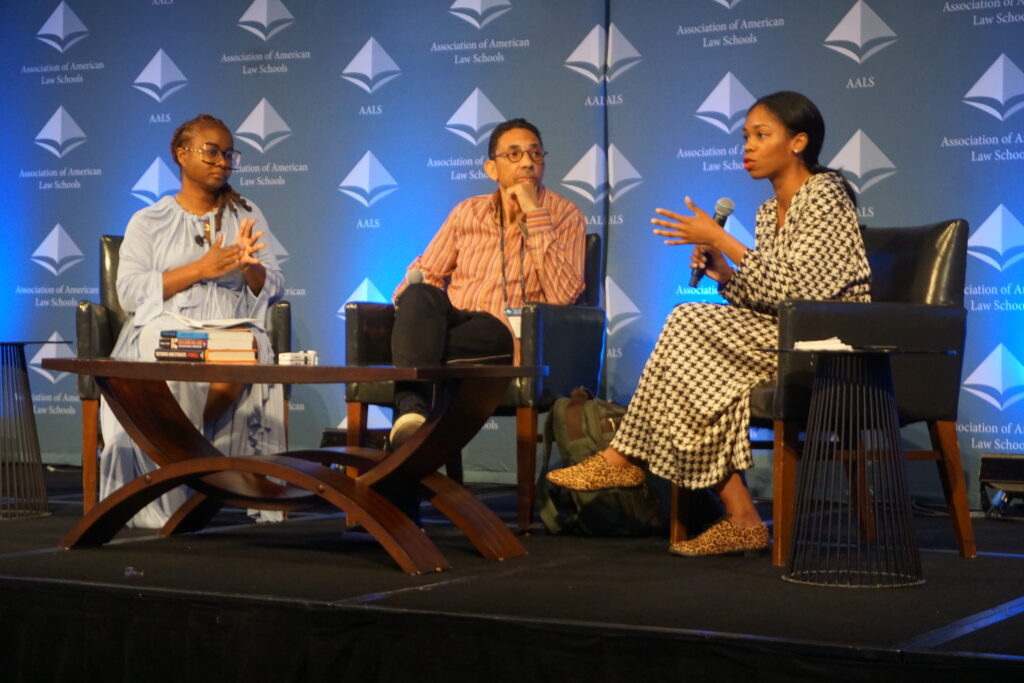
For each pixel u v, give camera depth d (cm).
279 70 523
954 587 246
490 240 396
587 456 336
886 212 443
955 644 186
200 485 311
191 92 535
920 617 211
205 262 354
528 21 490
